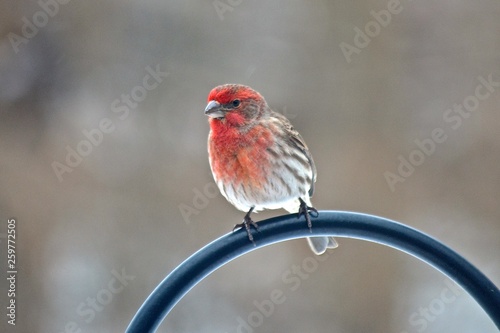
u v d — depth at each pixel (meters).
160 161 16.03
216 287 15.22
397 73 16.14
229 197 8.26
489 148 16.08
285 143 8.15
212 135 8.12
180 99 16.64
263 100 8.26
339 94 16.19
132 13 16.88
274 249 15.51
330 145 16.06
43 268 14.95
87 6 16.58
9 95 16.02
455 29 16.38
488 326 14.73
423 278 15.30
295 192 8.22
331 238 8.49
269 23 16.86
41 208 15.37
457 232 15.84
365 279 15.28
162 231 15.65
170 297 6.03
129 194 15.77
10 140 15.84
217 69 16.83
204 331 14.88
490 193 15.98
